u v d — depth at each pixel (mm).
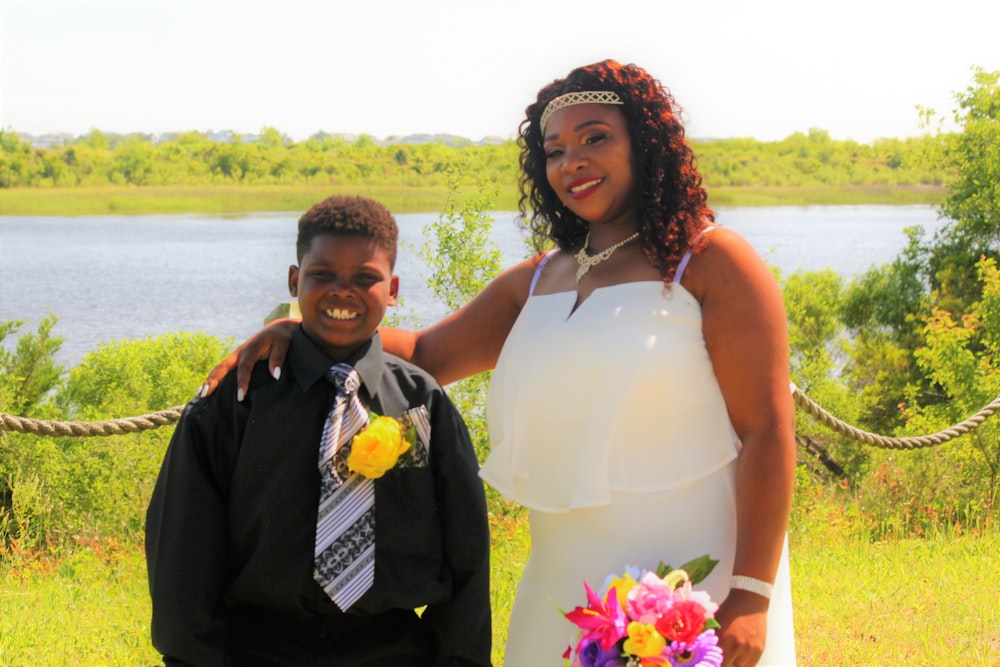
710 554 2668
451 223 7367
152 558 2516
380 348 2656
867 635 4820
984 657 4527
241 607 2574
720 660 2361
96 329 28250
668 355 2629
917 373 17906
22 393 11156
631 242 2805
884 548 6895
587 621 2402
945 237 18406
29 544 8828
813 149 106062
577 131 2773
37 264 46000
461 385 7258
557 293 2875
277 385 2547
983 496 8875
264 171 114312
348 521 2494
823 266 39031
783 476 2605
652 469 2654
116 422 4164
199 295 35656
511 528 6863
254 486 2490
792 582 5746
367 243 2543
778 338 2658
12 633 4895
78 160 113812
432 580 2584
